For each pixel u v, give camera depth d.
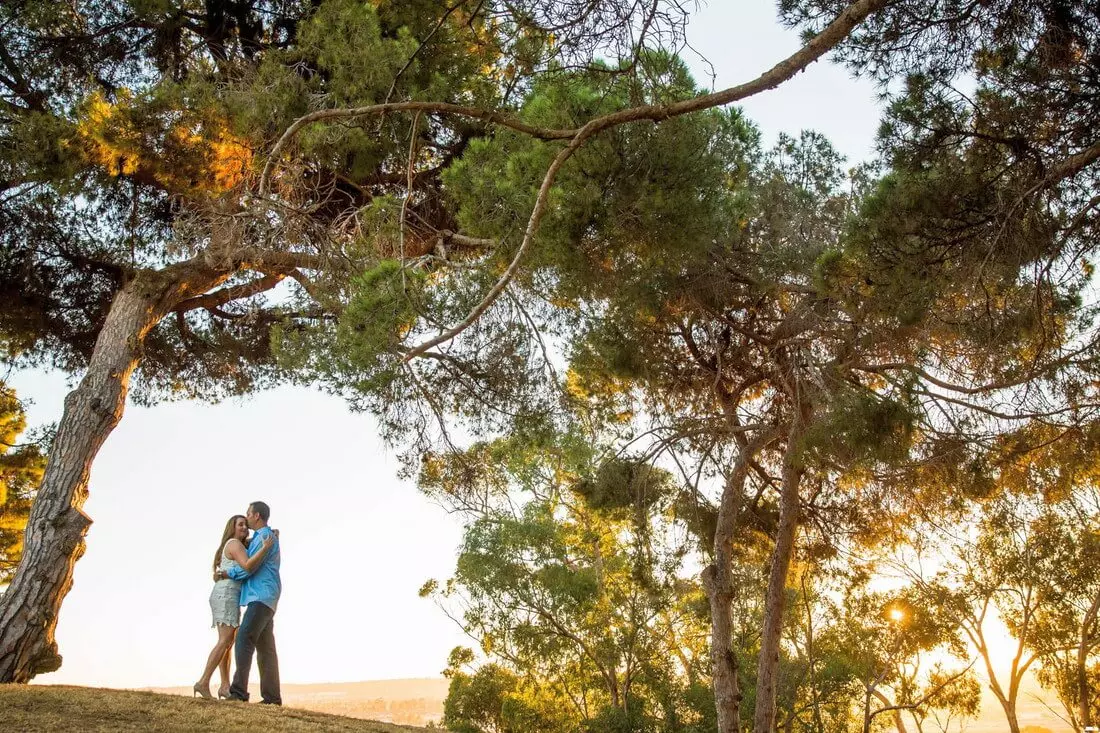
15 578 8.47
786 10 6.78
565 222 7.77
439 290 8.52
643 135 7.40
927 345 9.53
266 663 7.07
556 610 21.59
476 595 22.22
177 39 12.63
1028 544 20.66
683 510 13.61
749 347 12.04
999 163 6.79
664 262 8.50
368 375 8.15
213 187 11.04
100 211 13.78
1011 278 7.20
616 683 22.06
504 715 23.92
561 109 7.38
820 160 11.39
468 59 10.80
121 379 10.28
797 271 10.70
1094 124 6.53
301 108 10.76
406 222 10.53
